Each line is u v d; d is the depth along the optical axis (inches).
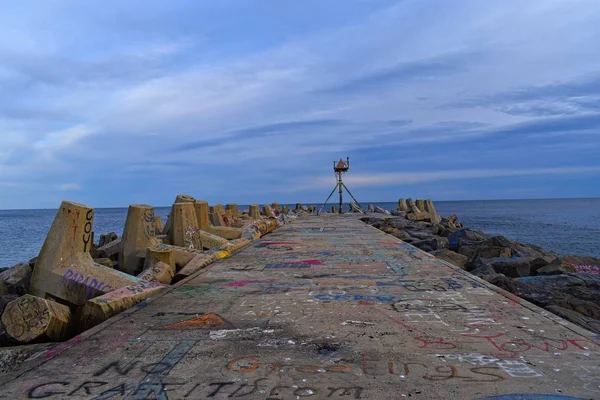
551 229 1964.8
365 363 172.7
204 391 149.5
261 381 156.8
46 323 230.1
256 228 743.1
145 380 159.5
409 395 144.5
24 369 171.2
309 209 2267.5
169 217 639.8
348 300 280.7
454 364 171.0
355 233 801.6
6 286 453.4
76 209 356.5
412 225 1181.7
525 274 532.4
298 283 338.6
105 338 207.9
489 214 4136.3
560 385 151.6
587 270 596.7
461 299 280.7
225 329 220.8
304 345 195.0
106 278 335.6
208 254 454.9
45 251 350.0
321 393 146.8
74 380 160.6
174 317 244.4
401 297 287.4
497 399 141.5
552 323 225.9
